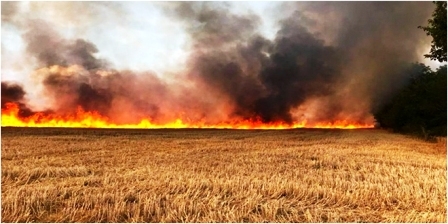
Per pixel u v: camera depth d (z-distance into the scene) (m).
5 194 8.39
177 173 11.32
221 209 7.13
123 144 25.59
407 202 7.76
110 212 6.79
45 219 6.73
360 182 9.90
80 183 9.82
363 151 20.50
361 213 7.10
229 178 10.44
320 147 23.73
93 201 7.58
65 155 17.77
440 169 13.21
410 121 54.69
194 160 15.48
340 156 17.34
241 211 6.98
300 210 7.29
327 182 9.91
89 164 14.15
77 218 6.75
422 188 9.27
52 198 7.97
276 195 8.33
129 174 11.19
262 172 11.86
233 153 18.95
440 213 7.08
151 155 17.80
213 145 25.31
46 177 10.92
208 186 9.05
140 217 6.74
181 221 6.61
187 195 8.14
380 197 8.16
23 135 36.78
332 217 6.80
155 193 8.38
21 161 15.03
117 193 8.06
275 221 6.68
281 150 20.89
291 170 12.48
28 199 7.55
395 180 10.07
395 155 18.52
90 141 28.55
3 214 6.84
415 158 17.22
